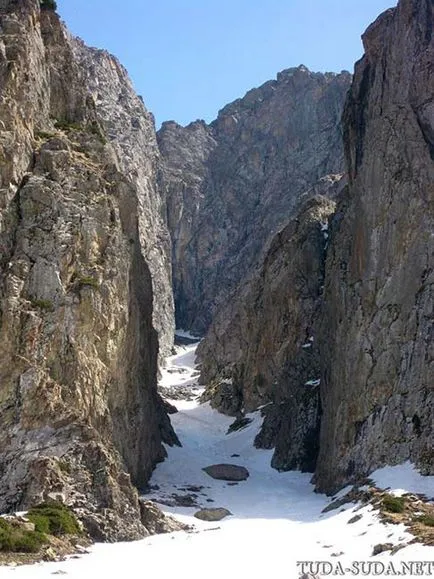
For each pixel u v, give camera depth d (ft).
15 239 140.15
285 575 87.40
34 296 136.05
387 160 170.91
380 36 199.31
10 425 124.26
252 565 93.56
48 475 117.29
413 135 166.50
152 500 148.66
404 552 90.43
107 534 112.27
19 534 99.25
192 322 470.80
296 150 526.98
